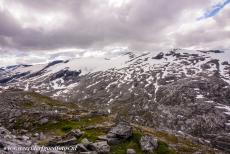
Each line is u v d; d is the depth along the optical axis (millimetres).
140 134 57344
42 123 76438
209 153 76625
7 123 79562
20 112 84688
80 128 68375
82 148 48781
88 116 81438
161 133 84125
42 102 110438
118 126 58031
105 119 79438
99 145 50656
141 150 52312
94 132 63500
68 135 58938
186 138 91250
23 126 76562
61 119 78000
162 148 54219
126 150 51750
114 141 53938
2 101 98938
